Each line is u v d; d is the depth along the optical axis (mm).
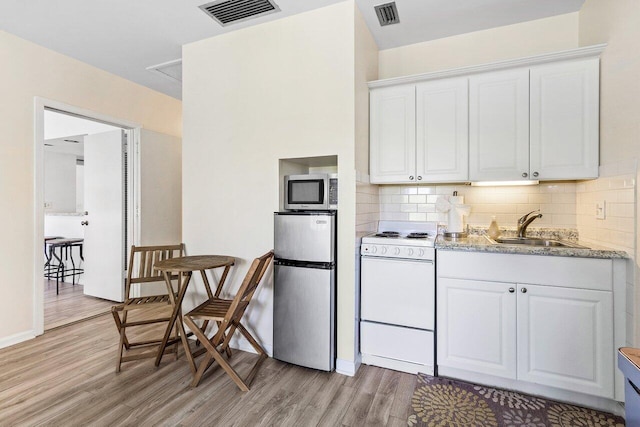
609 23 1877
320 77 2299
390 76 2852
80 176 7145
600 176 1969
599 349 1775
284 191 2461
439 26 2512
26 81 2719
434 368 2137
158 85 3779
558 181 2367
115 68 3305
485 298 2004
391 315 2219
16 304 2631
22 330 2662
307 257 2219
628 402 998
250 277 1956
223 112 2637
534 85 2121
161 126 4051
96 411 1752
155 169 3828
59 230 4816
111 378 2086
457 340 2070
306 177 2340
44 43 2789
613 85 1830
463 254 2051
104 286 3736
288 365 2303
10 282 2596
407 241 2168
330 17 2270
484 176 2248
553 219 2377
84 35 2662
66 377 2094
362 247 2289
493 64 2170
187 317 2033
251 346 2518
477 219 2572
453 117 2322
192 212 2754
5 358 2346
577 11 2322
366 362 2316
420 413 1766
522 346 1923
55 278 4750
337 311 2227
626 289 1719
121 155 3645
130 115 3652
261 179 2496
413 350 2168
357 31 2256
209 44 2697
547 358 1873
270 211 2469
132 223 3672
